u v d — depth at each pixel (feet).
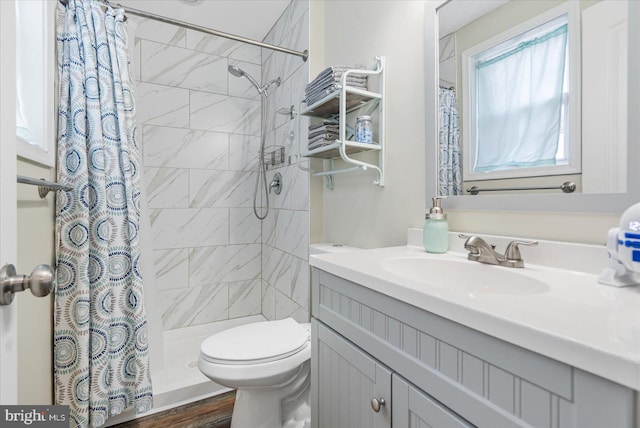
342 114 4.25
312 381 3.30
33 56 3.56
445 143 3.64
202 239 7.78
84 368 3.98
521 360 1.46
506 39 3.06
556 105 2.68
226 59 8.00
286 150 7.00
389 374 2.23
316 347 3.21
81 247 4.05
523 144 2.91
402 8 4.26
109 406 4.35
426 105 3.84
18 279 1.43
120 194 4.58
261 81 8.43
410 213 4.14
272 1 6.67
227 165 8.06
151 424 4.72
